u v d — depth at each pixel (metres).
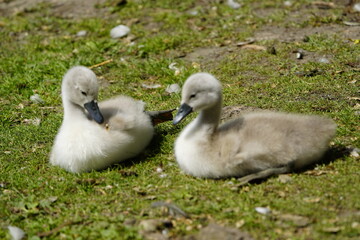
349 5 20.25
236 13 20.34
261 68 15.62
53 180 10.57
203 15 20.45
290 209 8.65
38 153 11.95
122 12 21.58
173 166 10.73
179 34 18.94
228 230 8.18
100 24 20.55
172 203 9.02
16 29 20.77
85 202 9.63
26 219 9.25
